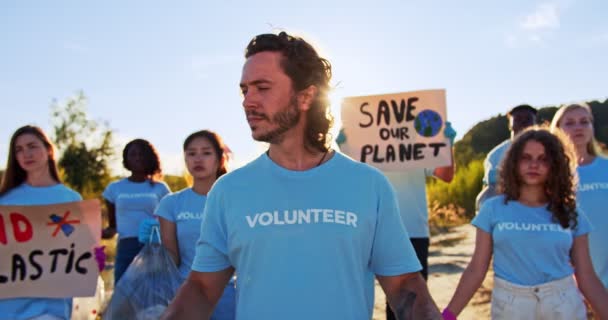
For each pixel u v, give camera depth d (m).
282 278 2.03
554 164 3.66
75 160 23.30
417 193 6.34
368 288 2.53
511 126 6.25
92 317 4.55
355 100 6.91
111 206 7.20
